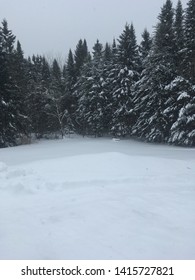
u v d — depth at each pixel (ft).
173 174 33.58
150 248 16.16
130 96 116.67
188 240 17.15
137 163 37.47
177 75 93.91
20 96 107.34
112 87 123.44
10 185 26.66
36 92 140.05
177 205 23.03
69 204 22.80
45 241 16.87
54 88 146.20
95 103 129.29
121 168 35.09
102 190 26.61
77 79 158.20
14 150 73.26
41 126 140.56
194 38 90.84
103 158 38.70
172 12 110.52
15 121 98.89
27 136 106.83
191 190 27.32
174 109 90.43
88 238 17.22
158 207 22.49
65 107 151.33
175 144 91.76
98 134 132.77
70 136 143.02
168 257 15.39
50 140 123.95
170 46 99.45
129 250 15.93
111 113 124.47
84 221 19.57
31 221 19.62
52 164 36.63
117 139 110.22
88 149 73.05
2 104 94.17
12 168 34.22
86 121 136.26
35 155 58.59
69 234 17.72
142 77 108.17
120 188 27.45
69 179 29.43
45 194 25.45
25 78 135.95
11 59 120.37
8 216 20.51
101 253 15.64
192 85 86.07
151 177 31.45
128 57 119.65
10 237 17.34
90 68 137.49
